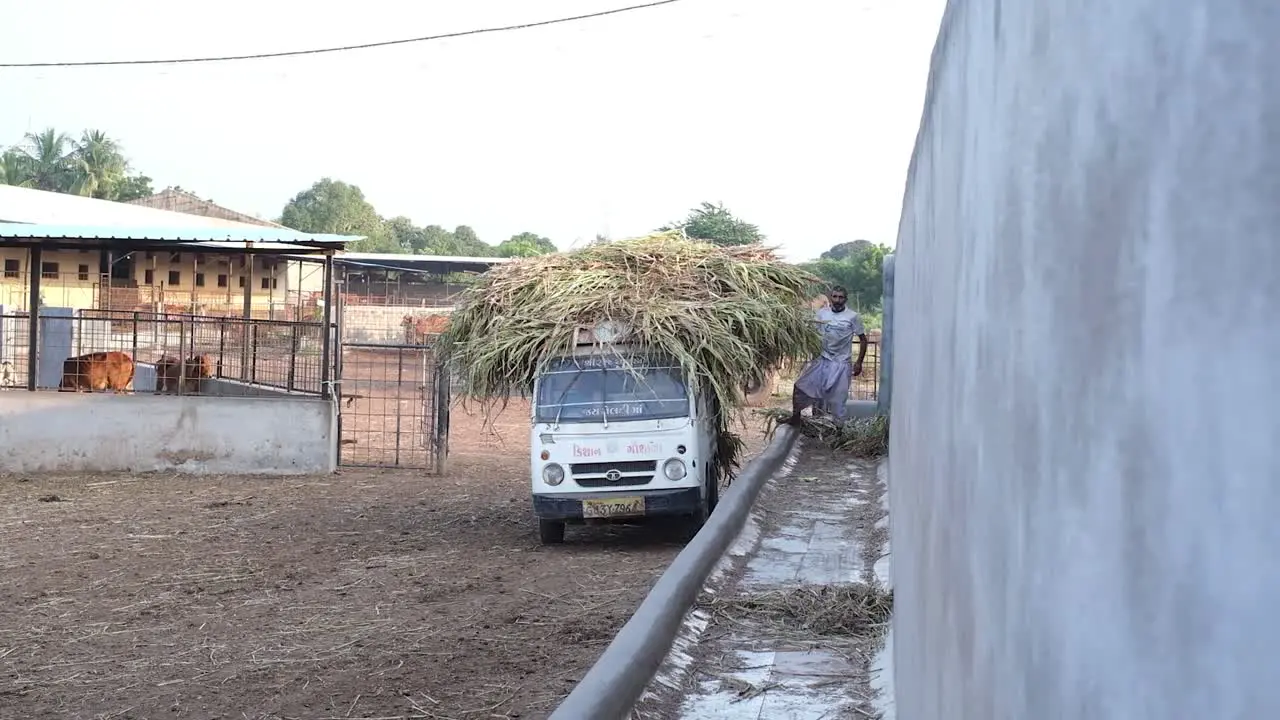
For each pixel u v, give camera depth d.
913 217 5.25
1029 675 1.32
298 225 85.31
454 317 12.51
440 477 17.20
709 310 11.59
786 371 13.18
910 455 4.89
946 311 2.75
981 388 1.88
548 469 11.25
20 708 6.59
